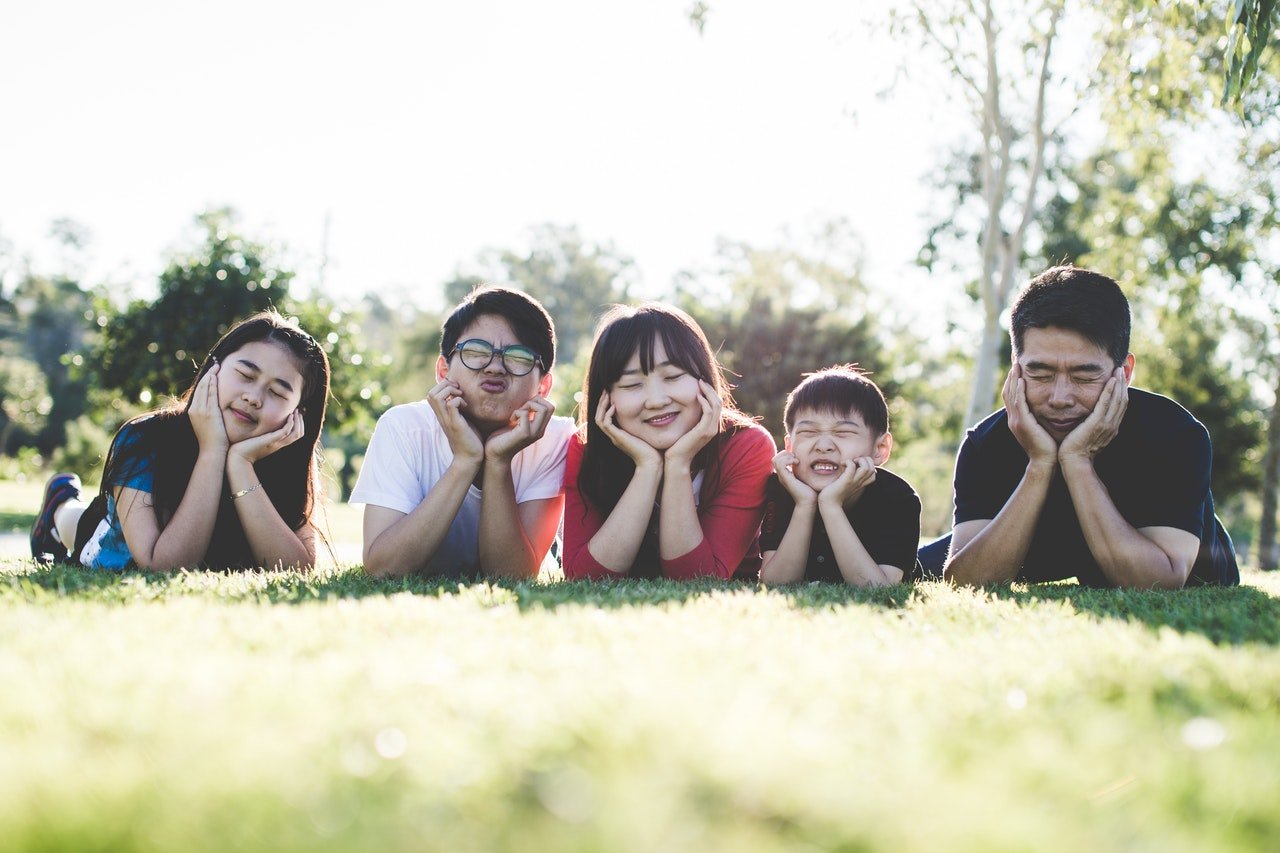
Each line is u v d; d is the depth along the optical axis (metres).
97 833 0.74
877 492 3.70
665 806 0.79
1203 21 8.62
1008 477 3.71
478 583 2.76
